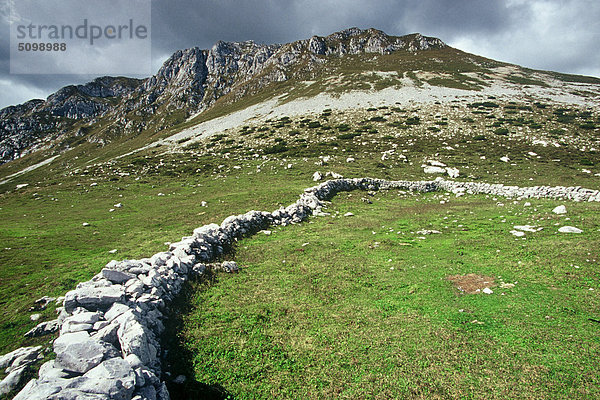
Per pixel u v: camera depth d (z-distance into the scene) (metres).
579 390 7.11
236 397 7.36
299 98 102.81
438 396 7.20
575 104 77.69
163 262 12.66
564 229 17.48
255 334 9.68
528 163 46.16
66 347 6.68
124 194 36.12
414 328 9.80
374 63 139.62
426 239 18.97
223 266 14.45
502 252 15.68
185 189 37.47
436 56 143.00
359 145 58.16
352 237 19.81
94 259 15.83
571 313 10.05
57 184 43.50
